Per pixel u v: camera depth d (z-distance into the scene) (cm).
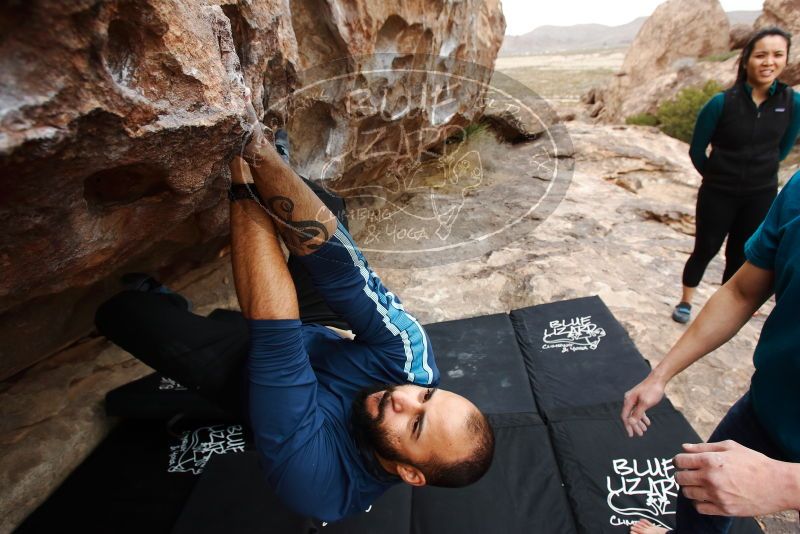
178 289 250
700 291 312
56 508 177
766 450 114
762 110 221
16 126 56
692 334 125
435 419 103
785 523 177
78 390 206
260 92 126
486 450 106
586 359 234
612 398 211
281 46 137
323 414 111
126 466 191
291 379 103
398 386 109
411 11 198
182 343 124
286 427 102
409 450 103
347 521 164
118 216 93
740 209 238
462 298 295
